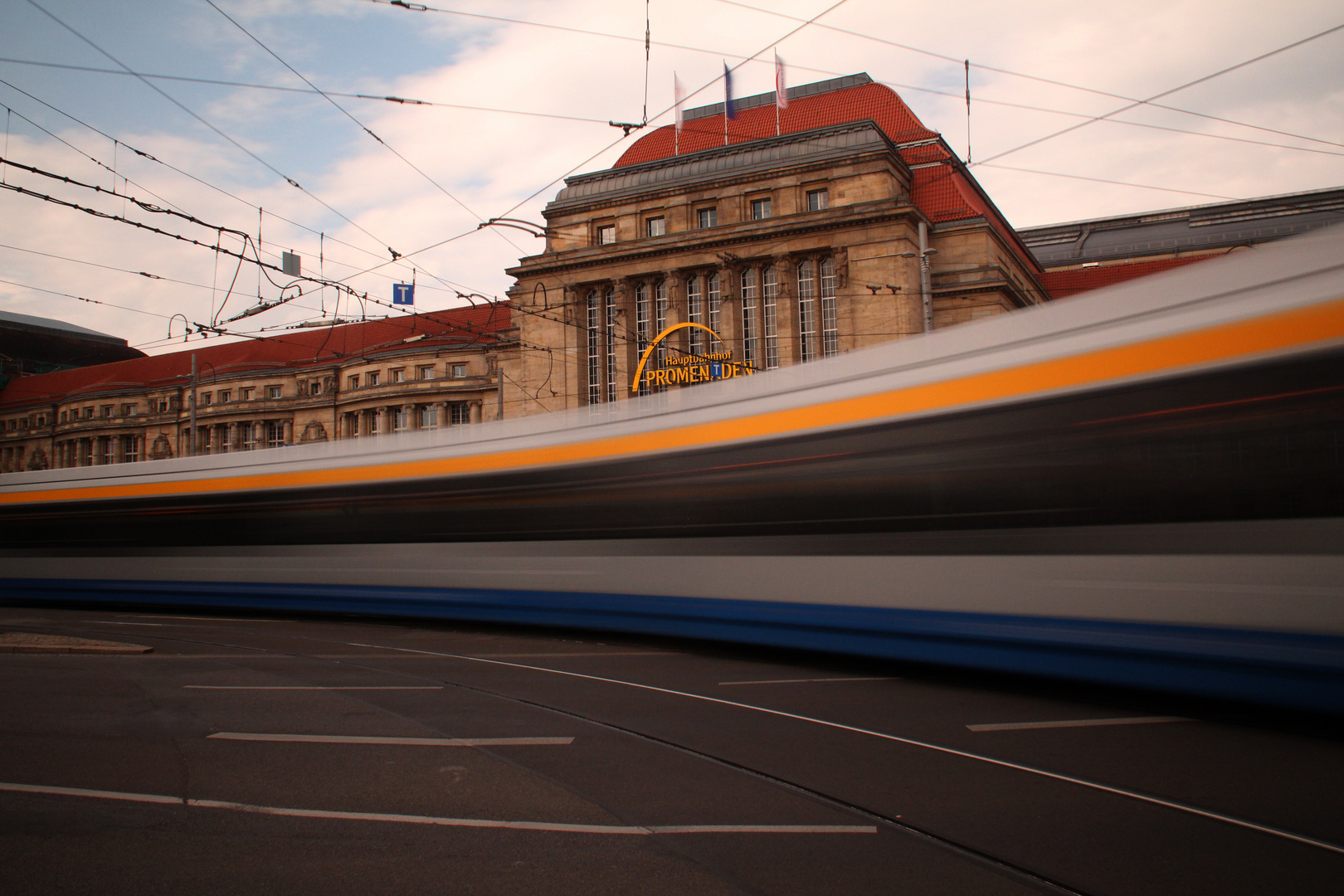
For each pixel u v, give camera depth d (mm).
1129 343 8586
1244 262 8070
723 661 12227
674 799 6211
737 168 50500
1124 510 8414
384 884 4848
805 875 4867
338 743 7863
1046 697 9531
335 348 76062
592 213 54188
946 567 9656
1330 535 7262
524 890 4738
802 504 11094
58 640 13766
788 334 48469
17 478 21359
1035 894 4598
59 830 5766
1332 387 7371
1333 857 4988
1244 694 7688
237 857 5285
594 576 13328
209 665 12164
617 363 52875
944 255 48500
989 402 9523
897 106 54344
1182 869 4852
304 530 17172
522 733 8117
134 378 85875
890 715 8688
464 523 15102
